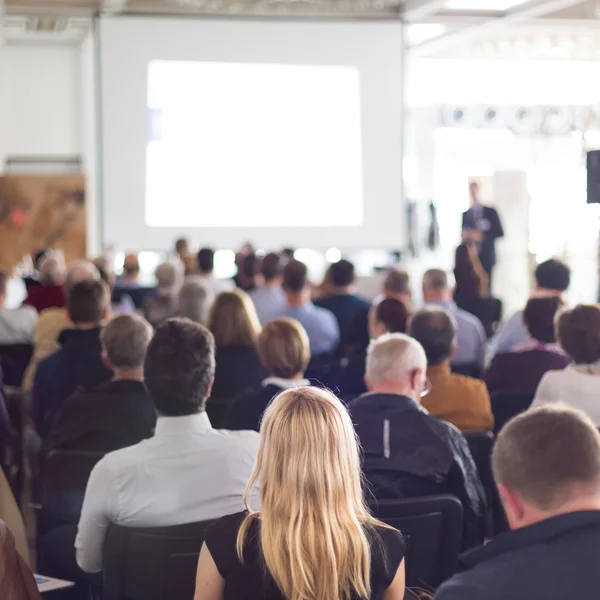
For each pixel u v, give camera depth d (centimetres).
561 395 314
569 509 131
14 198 1233
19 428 457
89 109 1382
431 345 329
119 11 950
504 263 1240
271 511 149
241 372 384
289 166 994
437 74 1277
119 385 298
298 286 541
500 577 130
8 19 1149
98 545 228
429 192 1302
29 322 572
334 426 150
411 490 255
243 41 973
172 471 221
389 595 157
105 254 881
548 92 1268
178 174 975
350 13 991
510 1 1015
